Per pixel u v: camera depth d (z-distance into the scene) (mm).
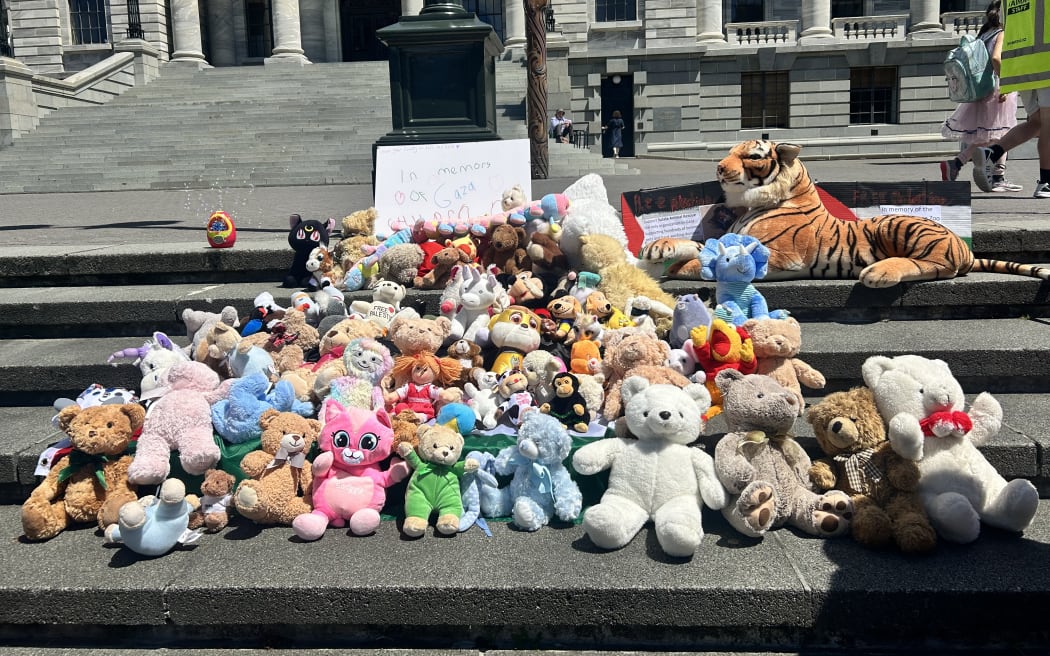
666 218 4789
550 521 2994
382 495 2998
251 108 20656
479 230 4551
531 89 12000
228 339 3482
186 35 26672
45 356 4031
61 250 5160
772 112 26938
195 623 2613
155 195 13055
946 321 4199
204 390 3217
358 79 23281
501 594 2520
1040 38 4281
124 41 24500
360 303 3998
